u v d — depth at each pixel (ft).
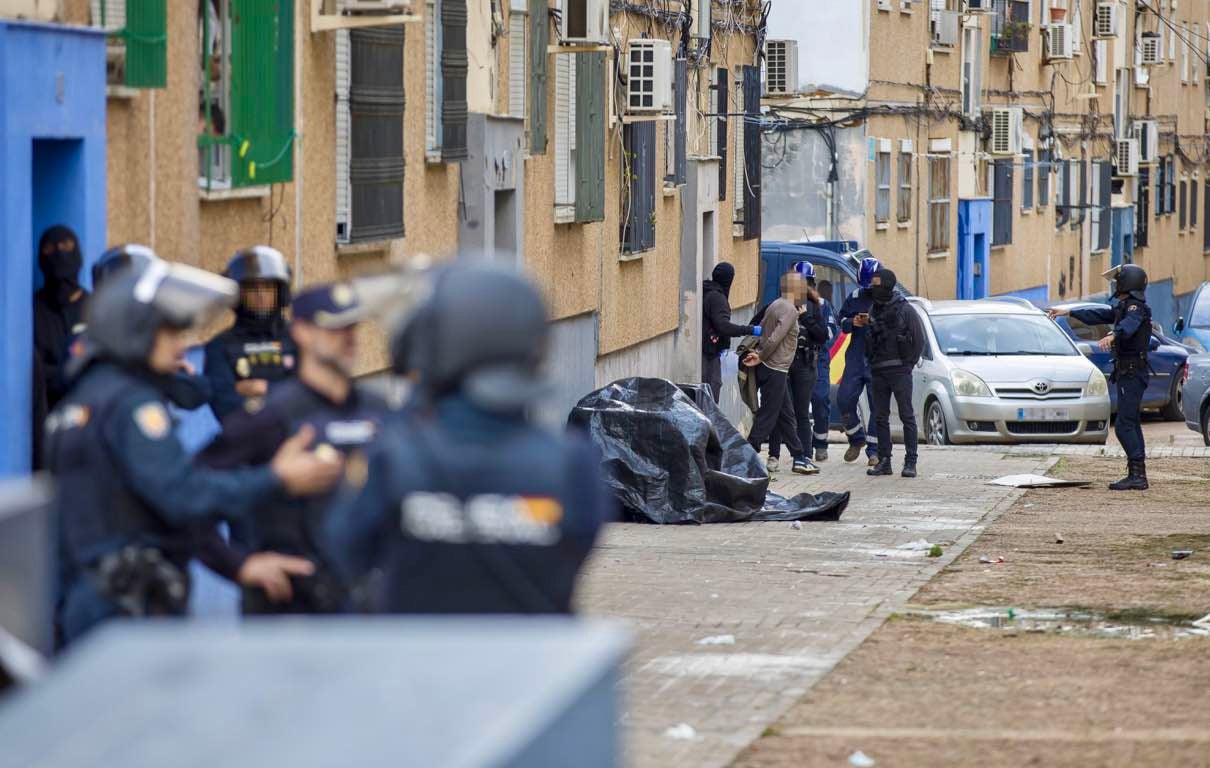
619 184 265.95
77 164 104.37
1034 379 293.23
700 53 318.86
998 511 203.72
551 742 33.30
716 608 133.59
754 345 238.48
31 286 97.14
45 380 96.94
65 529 65.82
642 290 285.43
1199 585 147.64
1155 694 103.60
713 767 84.84
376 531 51.80
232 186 130.21
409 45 178.70
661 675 108.06
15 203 94.68
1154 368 378.12
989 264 578.25
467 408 51.19
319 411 70.03
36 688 35.96
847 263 383.86
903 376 238.68
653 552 164.76
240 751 32.65
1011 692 104.17
